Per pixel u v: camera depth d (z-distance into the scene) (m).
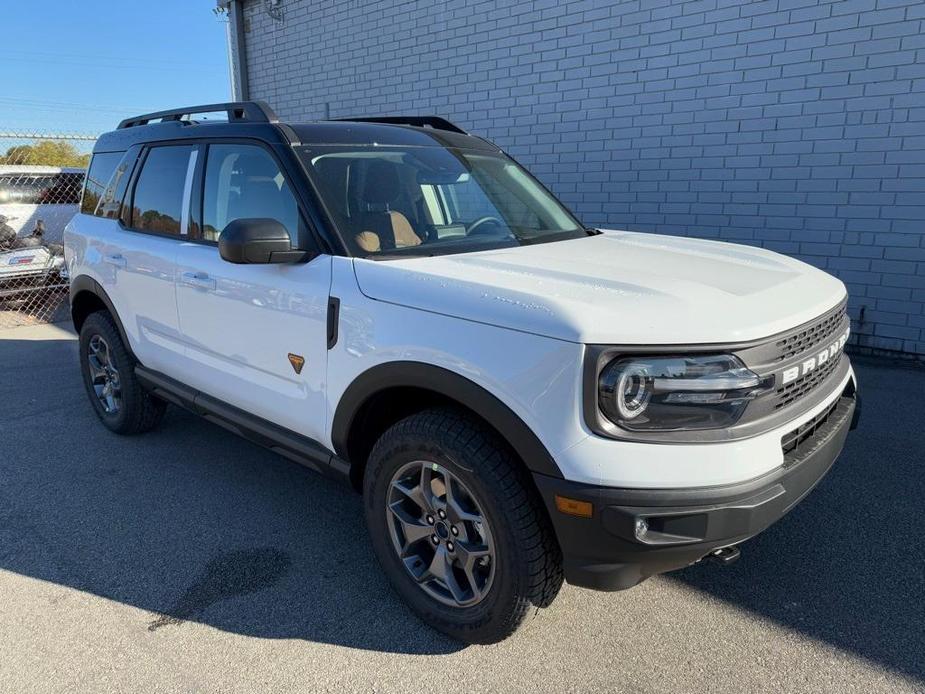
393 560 2.64
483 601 2.38
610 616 2.66
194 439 4.47
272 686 2.32
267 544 3.20
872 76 5.55
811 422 2.35
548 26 7.38
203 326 3.34
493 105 8.10
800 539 3.16
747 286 2.41
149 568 3.01
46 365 6.34
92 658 2.46
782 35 5.91
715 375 1.98
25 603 2.77
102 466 4.06
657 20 6.58
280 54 10.90
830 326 2.52
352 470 2.77
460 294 2.27
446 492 2.42
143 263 3.74
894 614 2.64
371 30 9.32
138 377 4.09
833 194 5.92
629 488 1.95
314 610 2.71
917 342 5.75
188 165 3.57
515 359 2.09
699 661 2.41
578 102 7.31
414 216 3.04
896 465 3.84
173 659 2.45
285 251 2.70
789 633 2.54
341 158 3.08
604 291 2.21
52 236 10.77
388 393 2.56
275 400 3.00
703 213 6.68
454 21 8.25
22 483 3.84
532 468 2.08
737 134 6.32
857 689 2.26
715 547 2.01
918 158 5.48
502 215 3.38
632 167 7.05
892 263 5.75
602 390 1.96
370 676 2.36
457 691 2.29
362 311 2.51
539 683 2.31
